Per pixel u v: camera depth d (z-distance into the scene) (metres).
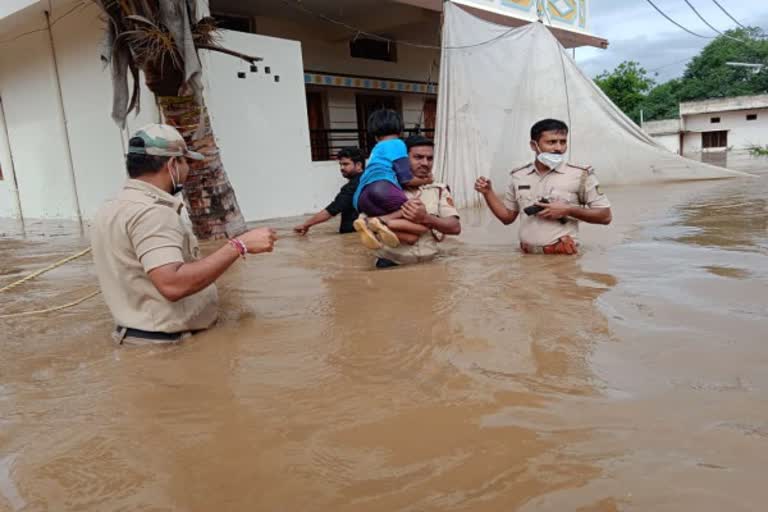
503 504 1.33
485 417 1.75
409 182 4.17
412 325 2.69
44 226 10.41
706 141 46.69
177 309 2.77
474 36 9.94
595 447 1.54
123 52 6.04
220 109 8.88
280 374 2.23
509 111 10.50
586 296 2.95
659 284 3.09
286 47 9.89
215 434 1.78
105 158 10.50
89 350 2.72
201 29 6.16
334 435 1.71
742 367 1.96
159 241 2.66
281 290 3.66
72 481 1.57
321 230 7.03
